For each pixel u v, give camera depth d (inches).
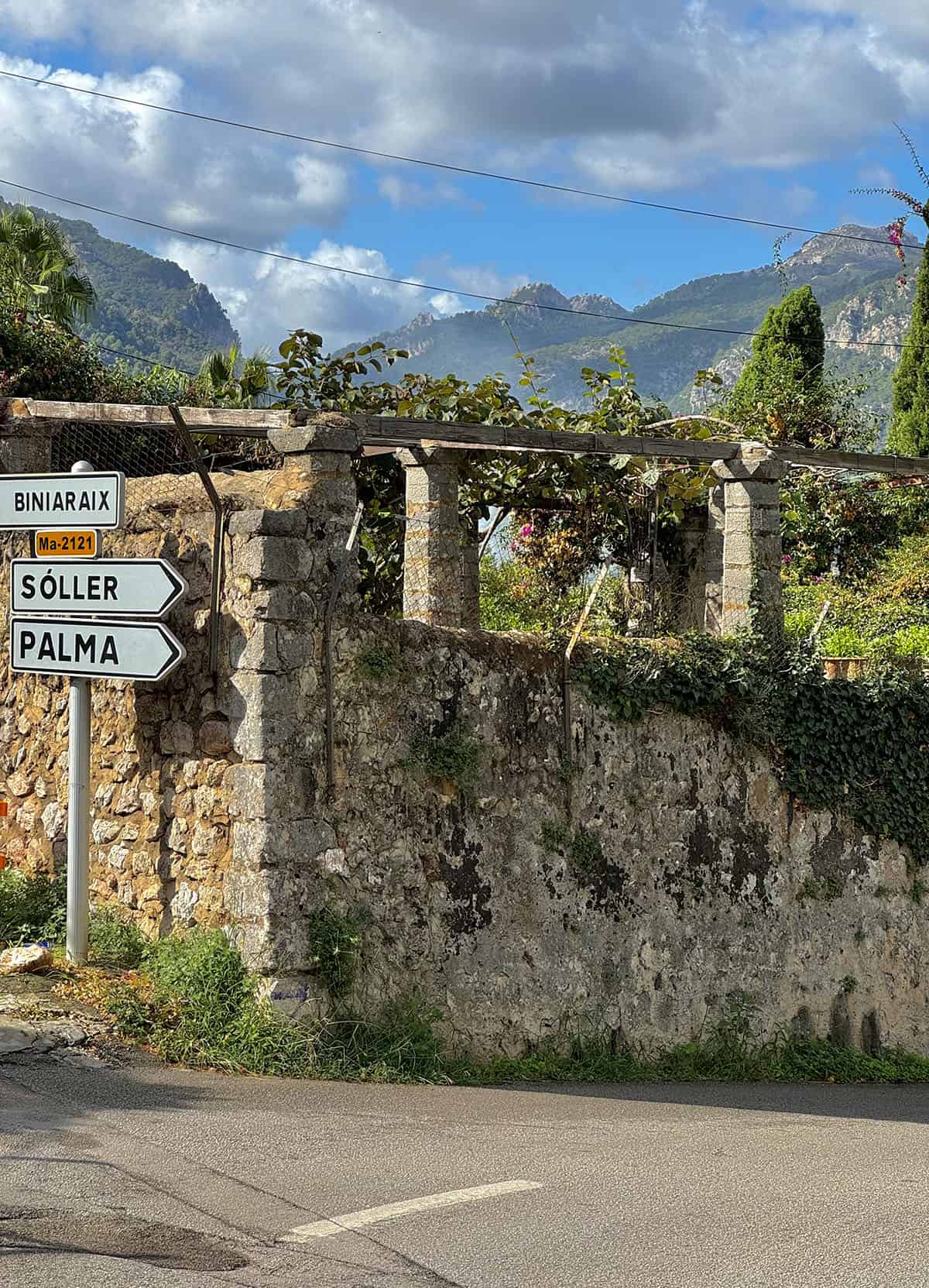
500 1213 230.8
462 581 575.5
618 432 590.9
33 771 424.5
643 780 440.5
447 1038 384.2
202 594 364.5
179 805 368.5
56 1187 224.2
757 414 1052.5
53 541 358.0
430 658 387.9
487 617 653.3
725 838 462.0
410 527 556.1
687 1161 281.9
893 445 1180.5
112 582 346.6
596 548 674.8
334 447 362.6
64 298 904.9
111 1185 227.5
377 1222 221.5
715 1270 208.4
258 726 345.7
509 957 401.1
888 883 511.8
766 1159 290.8
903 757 514.0
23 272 890.7
